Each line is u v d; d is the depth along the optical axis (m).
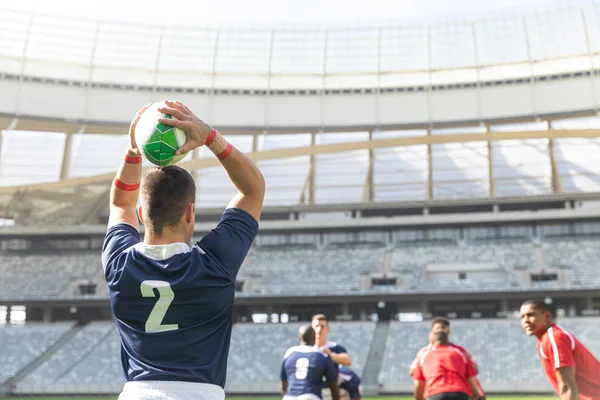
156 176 3.01
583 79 53.44
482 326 45.84
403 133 59.09
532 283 47.94
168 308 2.85
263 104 56.88
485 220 52.28
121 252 3.04
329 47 57.59
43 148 58.75
